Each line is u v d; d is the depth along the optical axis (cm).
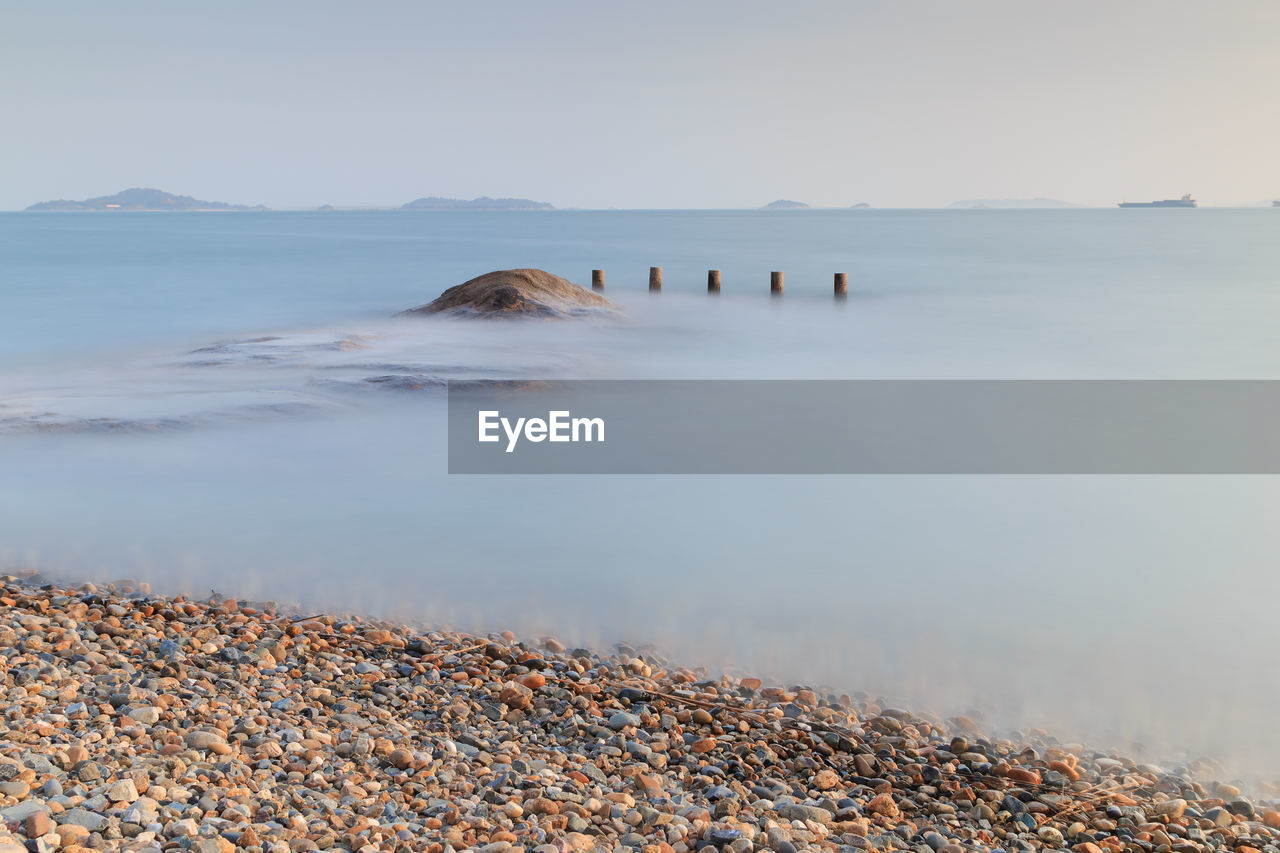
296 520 1136
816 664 815
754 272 5194
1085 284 4359
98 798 473
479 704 705
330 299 3678
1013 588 972
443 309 2889
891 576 1001
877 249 7688
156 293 3912
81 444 1443
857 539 1105
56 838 428
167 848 439
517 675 761
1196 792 643
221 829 464
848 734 698
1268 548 1077
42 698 600
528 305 2814
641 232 12912
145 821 459
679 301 3666
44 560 984
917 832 568
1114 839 577
